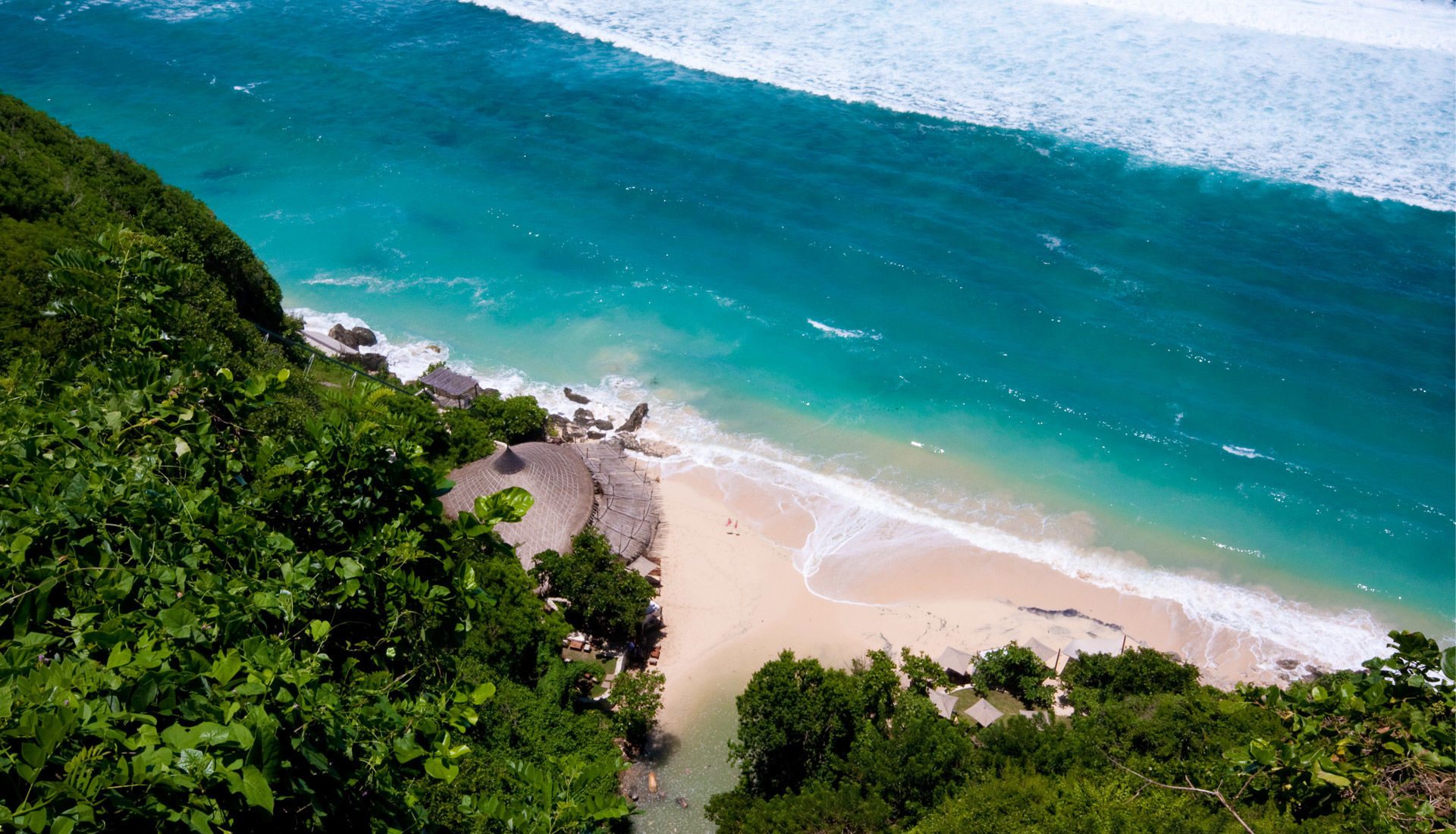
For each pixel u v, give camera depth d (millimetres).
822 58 124750
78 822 12477
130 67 122875
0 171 61344
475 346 84188
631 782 50188
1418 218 95938
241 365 47656
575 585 56844
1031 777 39438
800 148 108750
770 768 48406
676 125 113188
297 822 15445
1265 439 75625
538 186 103875
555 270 93125
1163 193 100062
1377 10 128875
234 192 101188
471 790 33344
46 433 20703
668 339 85688
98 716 13523
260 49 128750
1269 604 64125
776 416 78375
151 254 26266
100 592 17000
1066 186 101625
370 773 16219
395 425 22109
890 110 113938
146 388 22047
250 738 13664
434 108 116938
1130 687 54781
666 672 57312
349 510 20500
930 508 70625
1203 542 68125
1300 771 19281
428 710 17844
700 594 62812
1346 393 78938
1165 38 124750
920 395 80062
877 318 87312
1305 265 91125
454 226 98375
